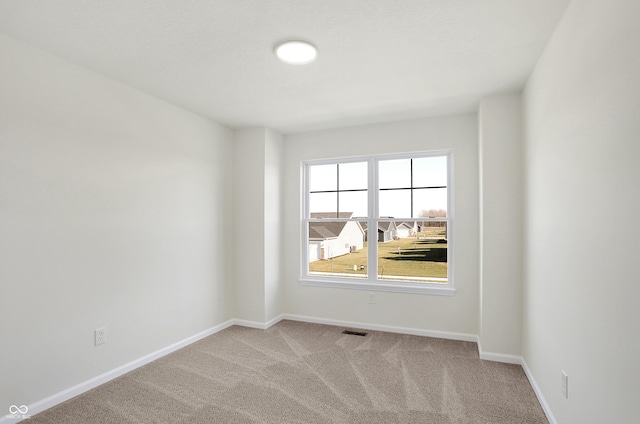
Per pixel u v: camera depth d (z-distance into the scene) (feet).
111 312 8.48
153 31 6.47
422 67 7.98
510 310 9.37
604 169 4.35
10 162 6.59
